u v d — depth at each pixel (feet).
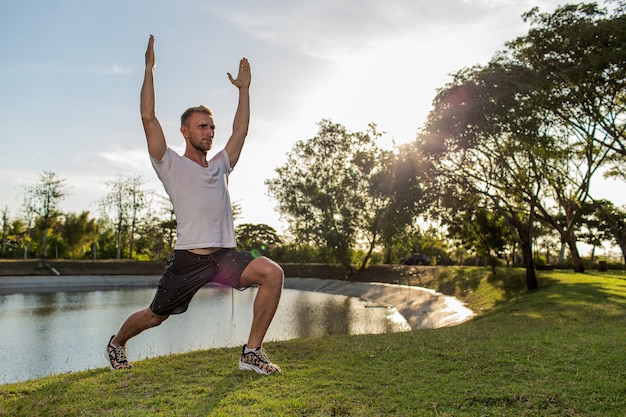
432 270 135.33
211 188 13.10
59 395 13.26
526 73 67.92
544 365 17.37
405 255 212.43
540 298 63.31
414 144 77.77
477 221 105.19
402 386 14.33
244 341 54.90
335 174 150.41
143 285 167.22
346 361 17.71
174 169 12.78
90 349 54.13
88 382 14.51
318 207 148.97
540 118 68.90
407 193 78.28
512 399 13.25
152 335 60.18
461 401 13.01
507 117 65.67
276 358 18.29
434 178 77.77
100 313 88.22
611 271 111.14
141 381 14.55
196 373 15.44
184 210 12.82
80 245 212.02
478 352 19.63
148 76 12.75
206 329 65.92
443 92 71.20
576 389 14.21
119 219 213.25
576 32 65.16
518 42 72.33
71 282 158.51
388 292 123.03
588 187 86.02
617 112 72.74
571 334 26.86
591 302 52.39
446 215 83.76
